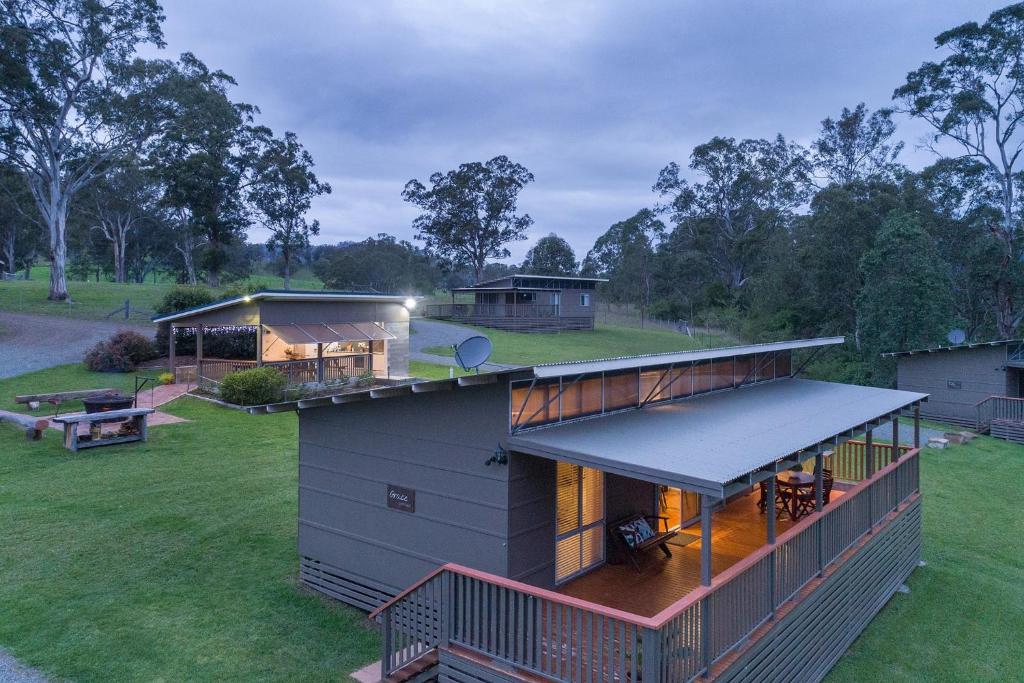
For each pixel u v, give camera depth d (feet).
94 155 139.54
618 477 33.63
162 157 161.99
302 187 188.96
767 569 24.76
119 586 31.89
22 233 200.75
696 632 20.30
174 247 243.60
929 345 106.22
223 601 31.22
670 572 31.37
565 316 163.63
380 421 30.37
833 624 30.32
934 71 145.89
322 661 26.50
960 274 136.36
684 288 223.92
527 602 21.57
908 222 112.68
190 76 153.48
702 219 226.79
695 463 22.33
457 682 23.26
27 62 113.60
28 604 29.45
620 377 33.81
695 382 40.73
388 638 24.98
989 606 37.45
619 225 276.00
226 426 64.03
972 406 89.71
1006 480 63.93
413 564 29.17
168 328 92.99
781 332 148.77
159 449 55.62
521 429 26.86
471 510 27.09
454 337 134.21
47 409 66.08
